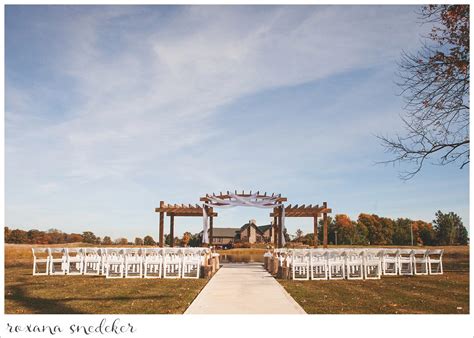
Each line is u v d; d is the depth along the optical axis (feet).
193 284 37.32
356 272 50.34
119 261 43.93
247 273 49.57
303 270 47.24
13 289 34.09
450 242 191.01
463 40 48.57
